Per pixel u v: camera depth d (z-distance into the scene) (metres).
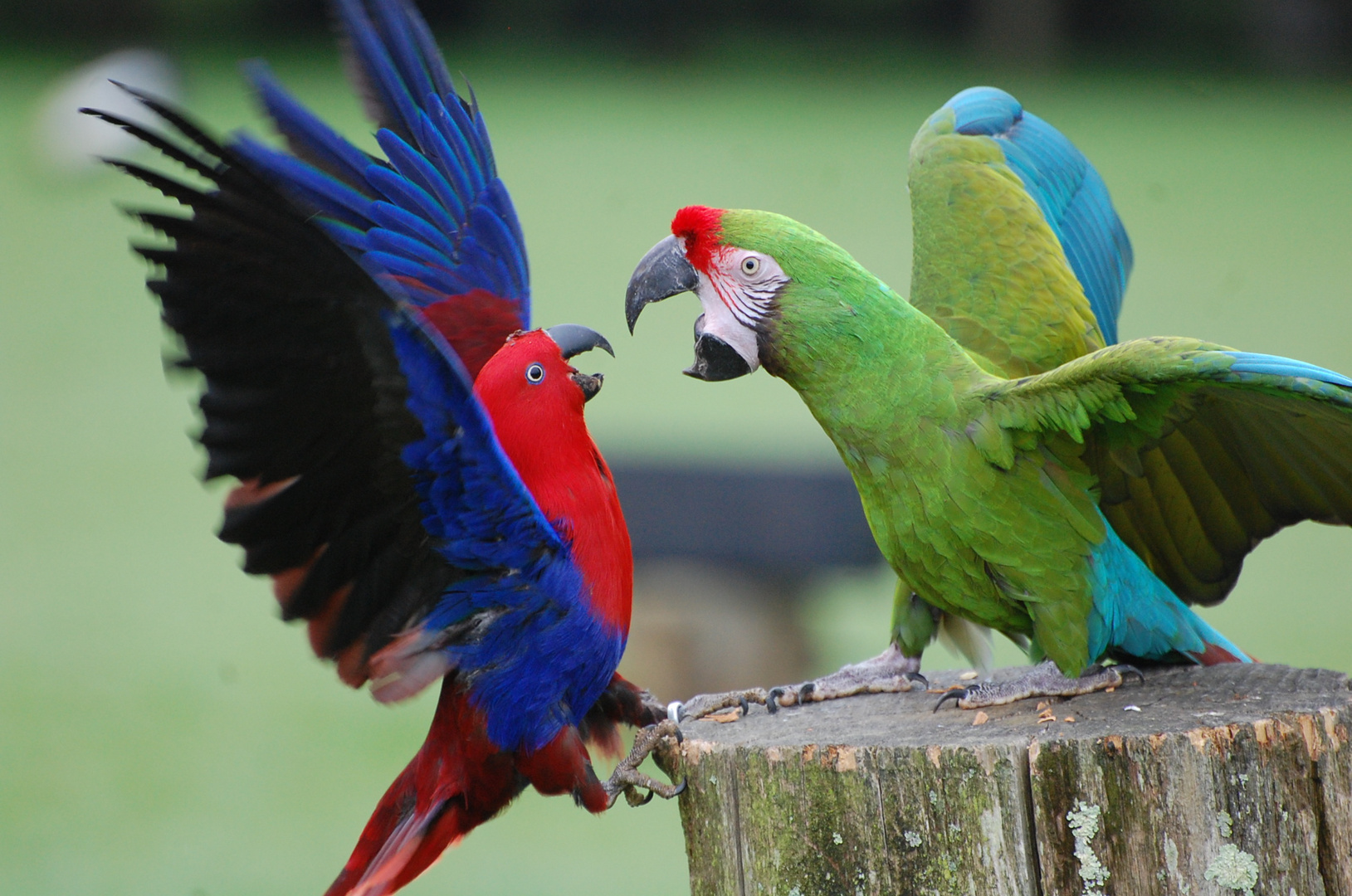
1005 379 6.14
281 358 4.80
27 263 43.00
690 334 34.34
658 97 63.47
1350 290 33.59
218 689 17.47
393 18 6.93
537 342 5.80
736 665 14.77
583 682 5.76
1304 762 4.99
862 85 65.56
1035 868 4.93
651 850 14.16
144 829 14.08
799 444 19.98
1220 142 53.41
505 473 5.24
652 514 15.12
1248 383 5.10
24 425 29.30
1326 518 5.78
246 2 68.44
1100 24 67.75
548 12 71.19
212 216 4.52
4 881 12.84
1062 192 7.82
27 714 16.72
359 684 5.51
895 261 33.09
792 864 5.18
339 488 5.15
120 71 53.06
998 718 5.46
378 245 6.62
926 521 5.83
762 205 42.12
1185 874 4.89
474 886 13.01
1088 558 5.76
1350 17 64.94
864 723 5.60
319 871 13.02
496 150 52.56
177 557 22.64
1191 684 5.64
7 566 22.14
